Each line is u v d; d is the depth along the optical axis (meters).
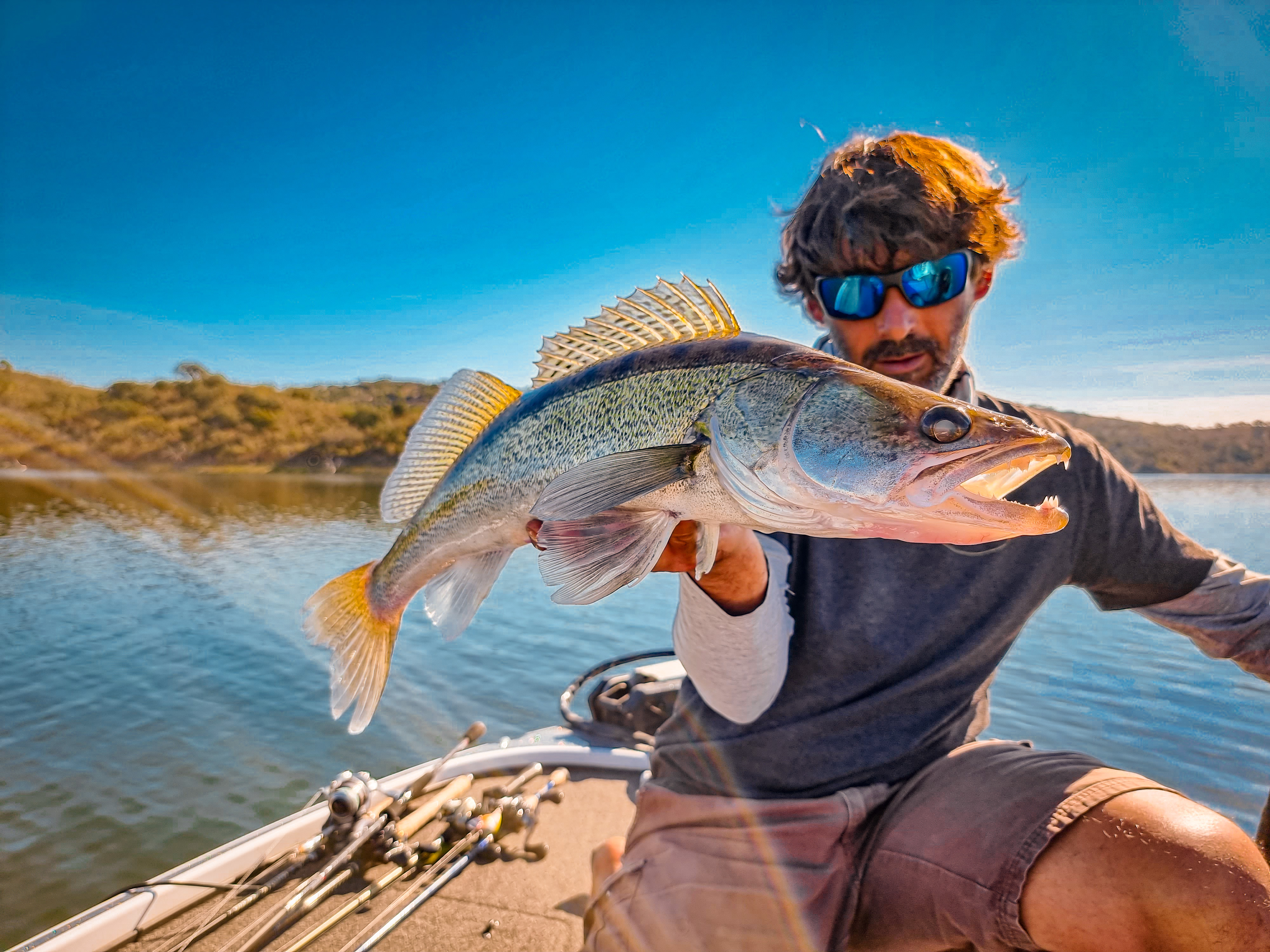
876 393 0.51
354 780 0.82
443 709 2.12
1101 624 2.96
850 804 0.60
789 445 0.52
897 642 0.63
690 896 0.60
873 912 0.59
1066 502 0.65
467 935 0.71
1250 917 0.41
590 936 0.62
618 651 2.74
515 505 0.66
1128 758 1.69
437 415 0.77
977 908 0.51
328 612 0.82
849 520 0.51
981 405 0.73
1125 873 0.45
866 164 0.68
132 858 1.36
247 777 1.69
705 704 0.68
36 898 1.24
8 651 2.63
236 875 0.77
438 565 0.74
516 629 3.10
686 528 0.57
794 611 0.66
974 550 0.63
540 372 0.67
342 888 0.77
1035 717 1.97
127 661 2.53
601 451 0.60
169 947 0.67
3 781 1.64
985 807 0.55
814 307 0.77
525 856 0.83
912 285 0.67
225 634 2.81
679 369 0.58
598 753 1.04
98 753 1.79
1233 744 1.76
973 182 0.69
